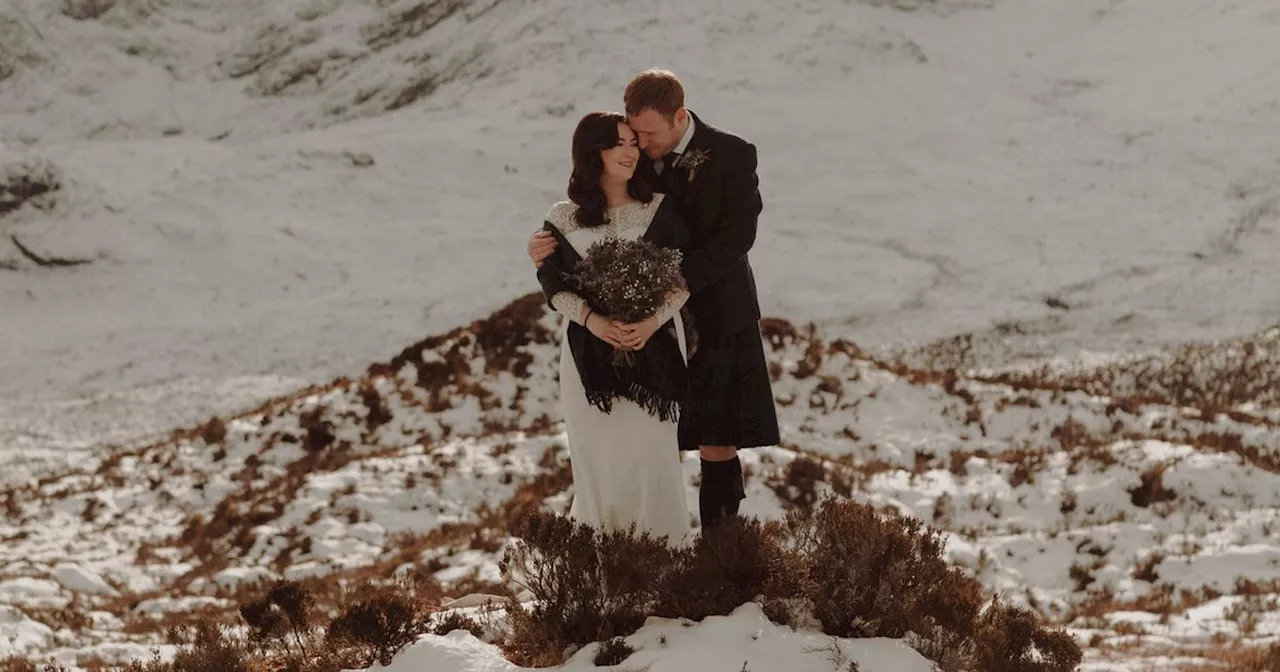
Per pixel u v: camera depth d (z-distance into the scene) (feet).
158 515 70.90
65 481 82.94
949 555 51.88
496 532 56.39
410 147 246.47
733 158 19.11
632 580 17.61
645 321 18.15
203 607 50.75
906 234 197.47
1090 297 163.84
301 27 348.38
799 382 82.89
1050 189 217.77
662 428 19.21
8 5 357.41
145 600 52.13
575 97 281.33
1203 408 80.89
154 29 360.28
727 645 16.29
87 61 348.38
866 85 281.13
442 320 164.86
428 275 189.47
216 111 330.54
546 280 18.81
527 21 323.78
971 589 18.19
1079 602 47.19
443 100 301.43
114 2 364.99
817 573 17.70
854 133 250.57
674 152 19.31
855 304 164.25
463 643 16.65
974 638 17.44
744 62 292.20
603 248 18.16
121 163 249.34
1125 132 247.70
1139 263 178.60
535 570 18.51
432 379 84.58
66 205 220.23
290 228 213.05
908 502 60.54
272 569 57.26
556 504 59.26
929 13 337.52
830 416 78.74
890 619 17.21
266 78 336.49
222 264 200.03
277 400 90.79
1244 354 122.31
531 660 16.97
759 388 20.30
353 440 79.25
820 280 175.52
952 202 212.64
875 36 304.50
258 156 252.83
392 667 16.51
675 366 18.99
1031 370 127.13
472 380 84.28
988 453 71.77
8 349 166.30
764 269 180.04
